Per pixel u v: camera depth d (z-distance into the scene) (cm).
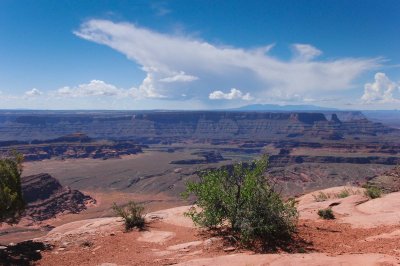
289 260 1045
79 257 1438
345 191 2530
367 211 1881
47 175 16012
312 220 1745
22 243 1630
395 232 1386
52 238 1753
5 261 1372
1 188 1655
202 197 1549
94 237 1697
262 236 1426
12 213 1712
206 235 1555
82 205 15500
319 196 2562
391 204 1908
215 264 1081
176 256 1332
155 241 1583
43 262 1395
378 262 966
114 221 2041
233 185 1541
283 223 1444
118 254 1448
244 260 1084
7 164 1775
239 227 1482
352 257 1035
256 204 1449
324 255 1092
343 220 1694
